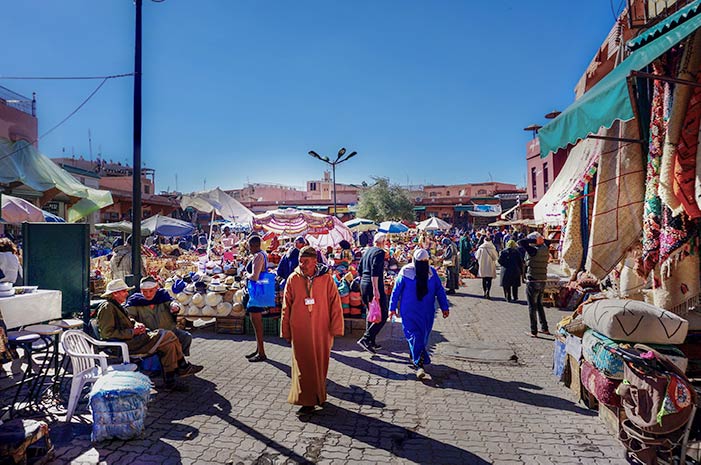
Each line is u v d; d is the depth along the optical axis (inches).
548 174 1040.2
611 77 148.5
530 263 309.3
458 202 1951.3
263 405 184.9
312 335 177.9
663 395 120.5
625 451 139.7
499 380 217.6
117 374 160.4
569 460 139.8
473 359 252.8
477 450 147.1
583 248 196.2
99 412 149.9
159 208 1555.1
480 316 386.9
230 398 191.9
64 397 189.6
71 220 525.3
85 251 242.5
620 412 141.3
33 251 234.7
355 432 160.9
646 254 147.8
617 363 141.9
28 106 612.7
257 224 466.0
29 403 178.1
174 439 153.9
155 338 197.0
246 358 251.0
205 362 244.1
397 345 285.9
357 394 198.7
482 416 174.7
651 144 148.3
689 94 133.9
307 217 472.1
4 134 545.0
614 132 175.0
